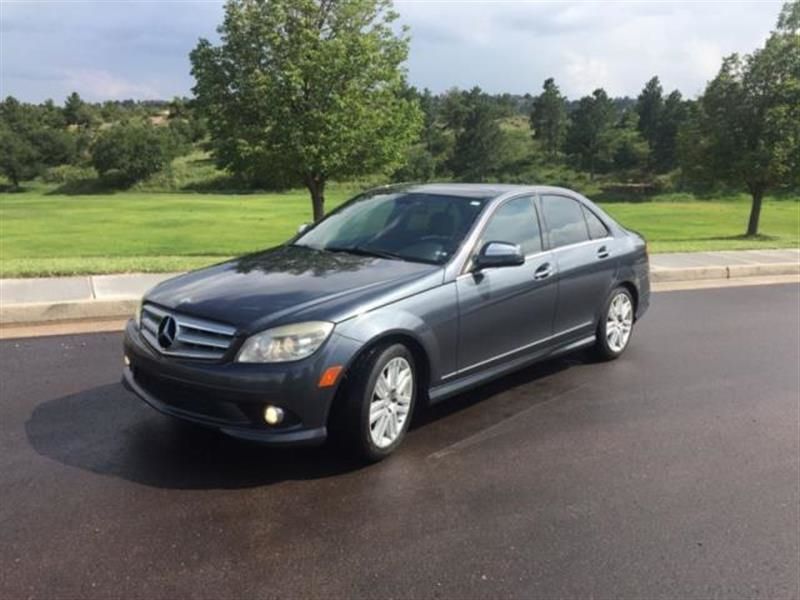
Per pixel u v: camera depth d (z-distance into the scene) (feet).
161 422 15.52
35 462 13.46
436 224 16.98
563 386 19.39
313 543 11.05
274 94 50.03
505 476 13.70
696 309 30.48
